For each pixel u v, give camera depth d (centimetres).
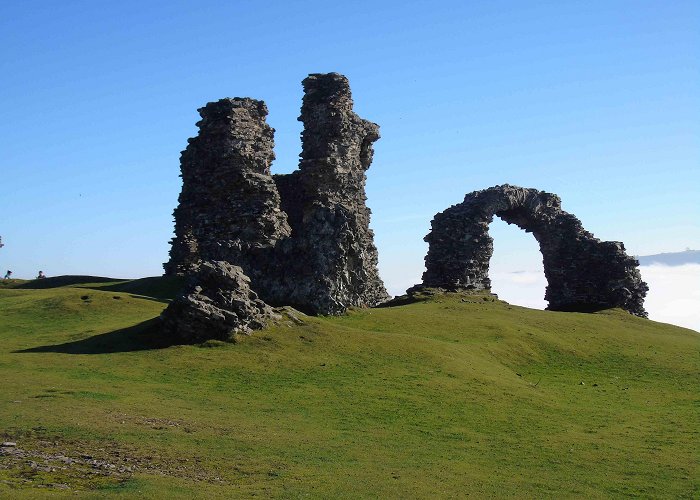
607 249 9031
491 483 2655
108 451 2569
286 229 6769
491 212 8631
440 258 8519
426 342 5034
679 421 4053
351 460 2784
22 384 3494
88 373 3853
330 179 7212
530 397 4250
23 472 2255
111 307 5812
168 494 2139
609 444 3394
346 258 6094
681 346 6488
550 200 9312
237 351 4388
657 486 2789
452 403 3853
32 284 8694
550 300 9294
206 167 6781
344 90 7419
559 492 2631
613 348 6172
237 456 2681
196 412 3281
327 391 3859
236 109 6794
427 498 2389
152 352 4334
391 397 3841
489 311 7062
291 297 5916
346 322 5800
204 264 4794
